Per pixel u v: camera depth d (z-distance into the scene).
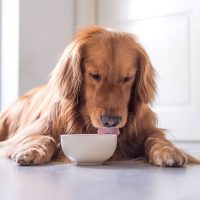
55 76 0.98
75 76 0.93
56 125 0.95
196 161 0.90
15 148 0.95
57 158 0.92
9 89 1.65
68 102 0.94
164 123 1.64
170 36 1.62
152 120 1.00
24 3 1.62
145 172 0.77
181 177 0.71
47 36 1.71
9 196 0.57
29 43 1.64
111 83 0.90
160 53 1.64
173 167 0.83
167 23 1.62
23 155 0.85
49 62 1.71
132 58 0.94
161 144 0.89
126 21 1.73
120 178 0.70
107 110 0.86
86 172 0.77
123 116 0.88
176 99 1.61
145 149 0.93
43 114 1.01
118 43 0.93
